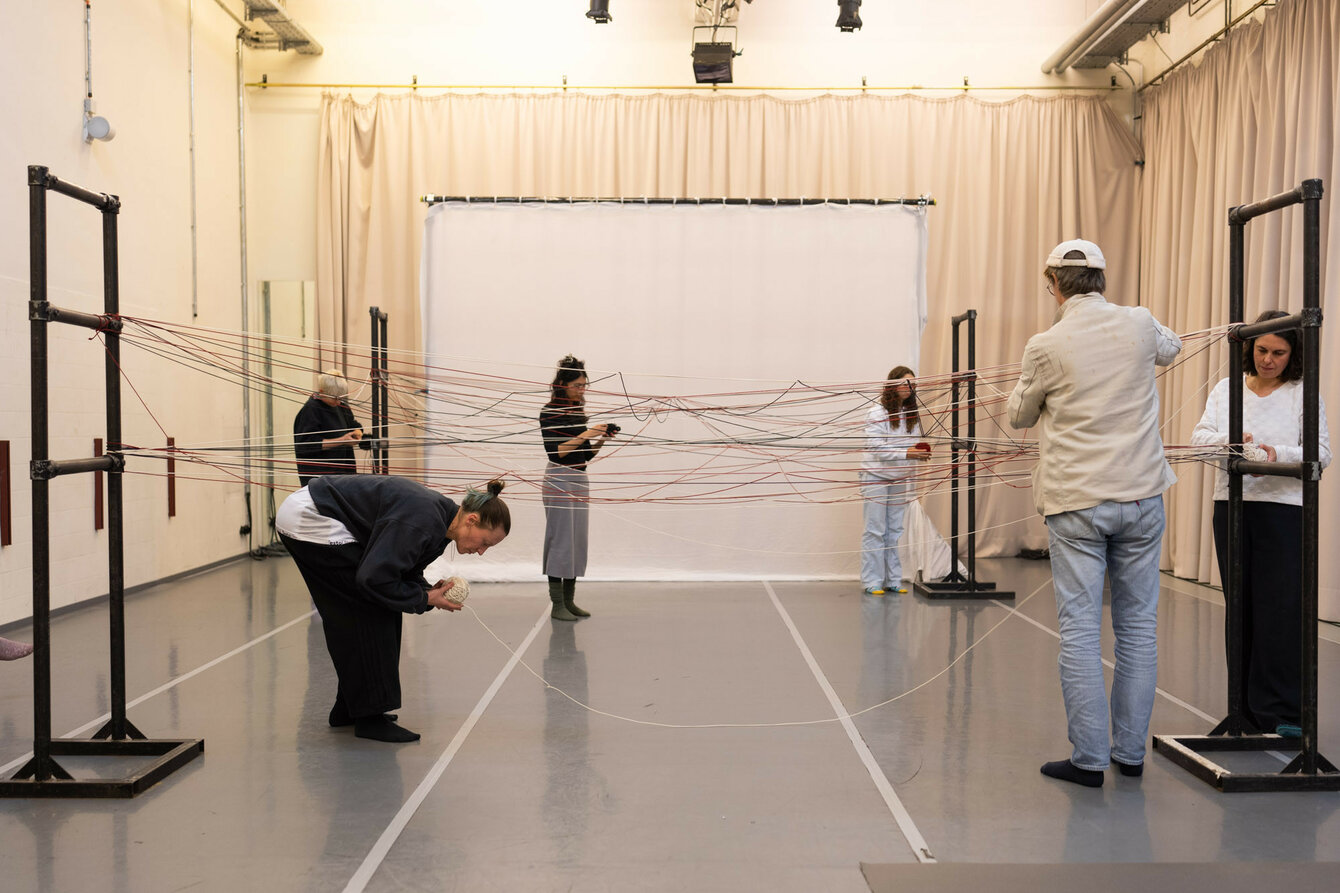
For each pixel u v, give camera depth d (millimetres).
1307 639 2881
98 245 5934
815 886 2236
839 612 5652
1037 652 4609
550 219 6723
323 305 8133
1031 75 8156
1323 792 2838
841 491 6707
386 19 8172
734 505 6828
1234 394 3193
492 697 3812
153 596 6180
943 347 8023
